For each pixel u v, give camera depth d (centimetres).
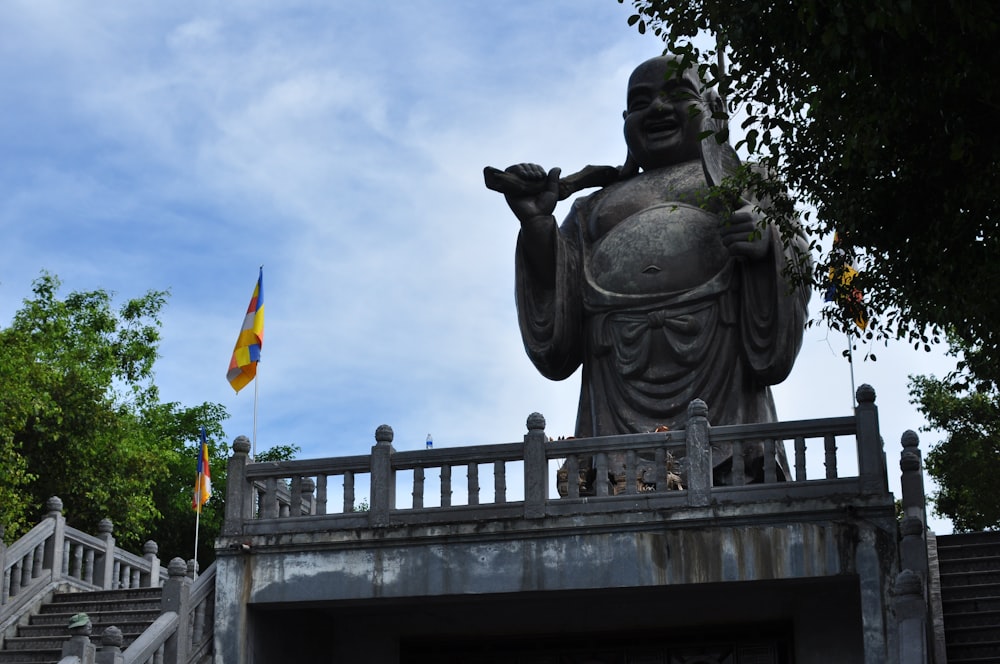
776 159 1576
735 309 2250
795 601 1936
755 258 2205
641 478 1961
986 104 1345
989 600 1845
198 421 4022
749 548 1775
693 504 1808
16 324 3347
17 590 2184
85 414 3094
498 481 1897
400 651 2112
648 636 2053
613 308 2311
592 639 2073
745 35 1409
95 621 2123
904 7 1193
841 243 1569
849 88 1332
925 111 1338
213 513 3884
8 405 2612
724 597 1938
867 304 1650
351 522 1934
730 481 2139
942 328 1518
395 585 1881
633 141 2498
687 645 2034
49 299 3466
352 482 1967
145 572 2533
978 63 1286
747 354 2219
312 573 1919
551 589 1825
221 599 1939
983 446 3072
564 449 1886
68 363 3244
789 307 2173
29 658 2008
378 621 2112
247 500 1989
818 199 1603
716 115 1506
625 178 2539
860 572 1731
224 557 1955
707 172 2327
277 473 1995
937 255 1434
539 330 2381
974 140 1352
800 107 1455
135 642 1808
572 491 1872
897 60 1298
